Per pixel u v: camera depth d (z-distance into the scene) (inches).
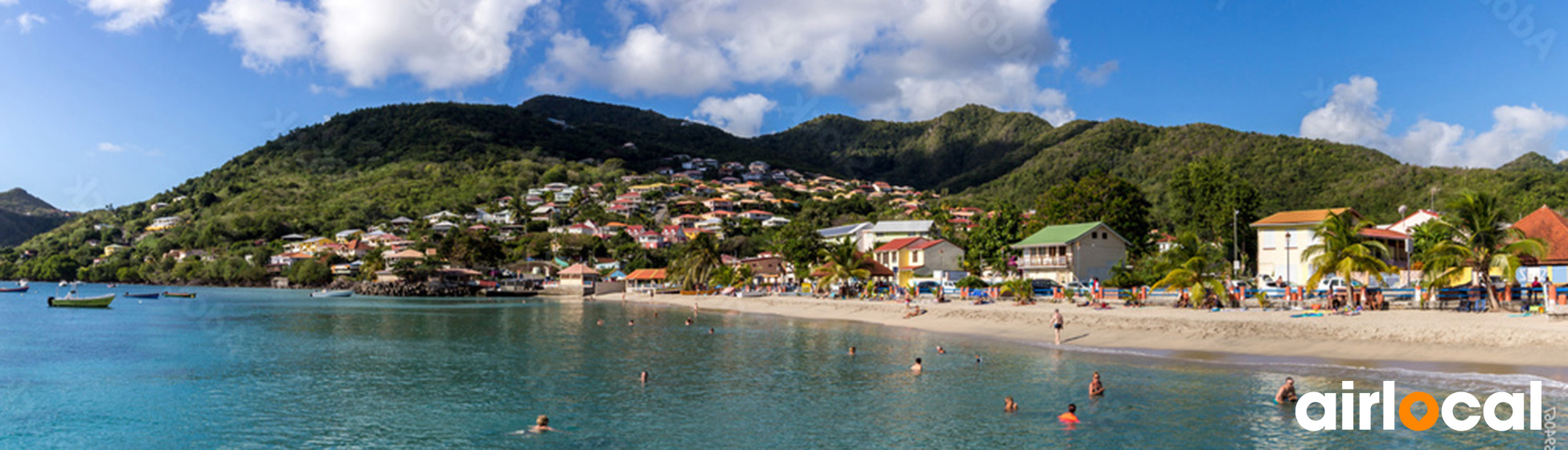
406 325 2906.0
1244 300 2282.2
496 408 1245.7
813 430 1085.1
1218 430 1029.2
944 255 4183.1
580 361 1772.9
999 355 1716.3
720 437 1055.0
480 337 2410.2
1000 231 3882.9
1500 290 1905.8
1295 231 2957.7
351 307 4399.6
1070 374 1444.4
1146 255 3703.3
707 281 5413.4
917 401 1253.7
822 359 1739.7
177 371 1640.0
